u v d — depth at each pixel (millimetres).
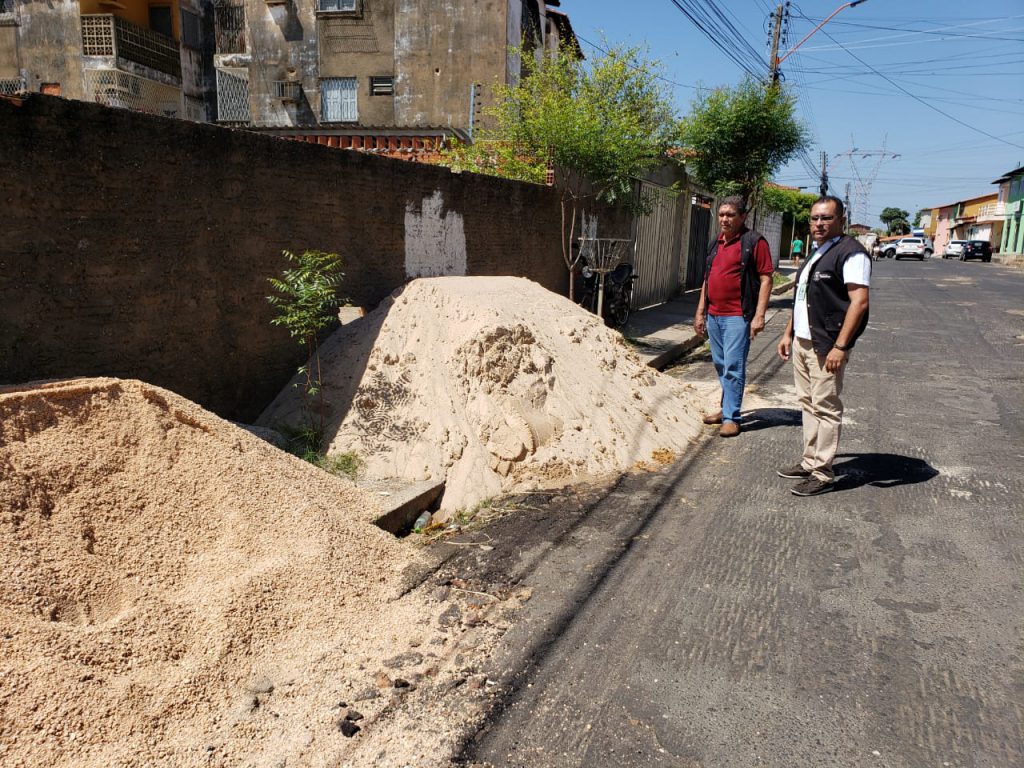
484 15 20688
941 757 2598
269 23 21938
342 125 17578
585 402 6070
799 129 14953
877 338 11711
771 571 3982
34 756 2324
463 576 3932
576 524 4621
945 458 5809
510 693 2949
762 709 2861
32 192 4074
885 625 3445
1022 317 14266
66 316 4324
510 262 9852
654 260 15836
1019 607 3598
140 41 22938
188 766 2465
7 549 2879
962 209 76000
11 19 22422
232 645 3004
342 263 6621
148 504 3416
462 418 5512
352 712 2801
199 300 5219
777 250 34500
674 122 11719
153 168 4770
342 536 3873
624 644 3293
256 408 5828
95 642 2740
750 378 9039
